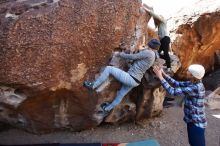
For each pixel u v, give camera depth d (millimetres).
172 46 8570
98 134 6836
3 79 5277
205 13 8664
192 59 9188
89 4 5621
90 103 6199
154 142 6480
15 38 5199
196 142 5574
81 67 5734
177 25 8828
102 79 5785
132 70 5848
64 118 6430
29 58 5281
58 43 5395
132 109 6859
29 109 5996
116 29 5828
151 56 5699
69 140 6617
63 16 5441
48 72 5434
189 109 5574
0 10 5543
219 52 10484
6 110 5953
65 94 5945
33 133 6707
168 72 6738
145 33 6617
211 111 8195
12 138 6605
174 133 7055
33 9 5473
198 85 5438
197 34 8805
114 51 5961
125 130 7035
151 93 6789
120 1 5879
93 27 5637
